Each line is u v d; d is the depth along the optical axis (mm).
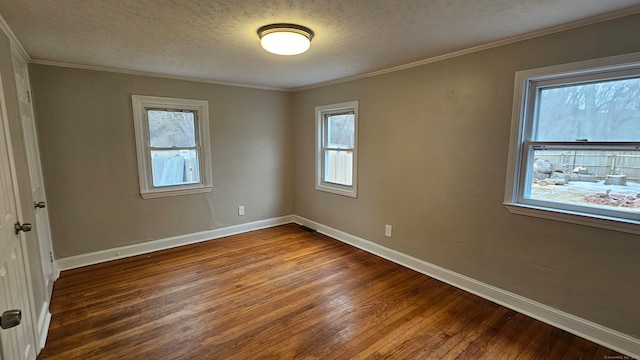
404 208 3240
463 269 2777
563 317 2195
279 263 3348
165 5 1713
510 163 2371
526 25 2012
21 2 1650
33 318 1812
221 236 4234
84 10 1766
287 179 4844
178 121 3775
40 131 2924
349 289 2777
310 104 4387
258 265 3293
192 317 2336
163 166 3721
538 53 2162
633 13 1764
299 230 4543
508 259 2463
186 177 3910
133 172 3482
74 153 3127
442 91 2777
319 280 2951
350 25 2014
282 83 4129
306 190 4664
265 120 4477
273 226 4742
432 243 3008
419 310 2441
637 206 1892
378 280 2955
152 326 2221
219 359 1897
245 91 4230
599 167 2020
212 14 1834
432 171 2936
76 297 2615
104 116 3254
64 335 2107
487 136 2498
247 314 2379
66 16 1848
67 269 3166
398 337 2115
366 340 2080
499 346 2025
